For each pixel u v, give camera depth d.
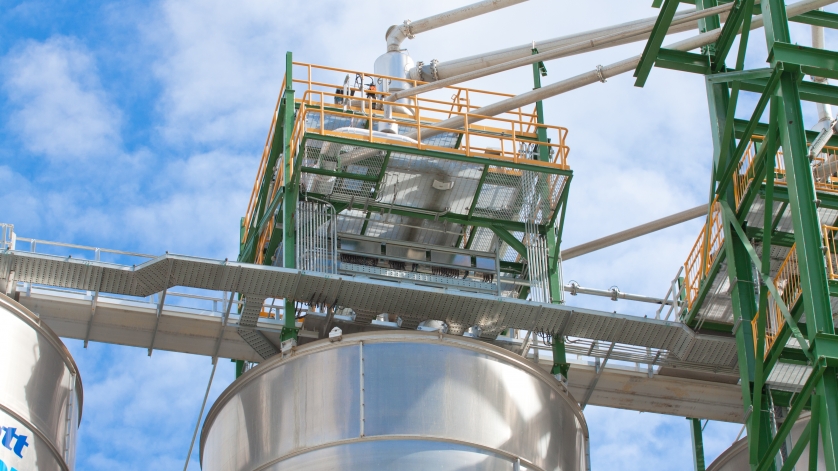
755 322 26.58
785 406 29.62
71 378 27.38
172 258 27.22
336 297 27.91
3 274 27.50
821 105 34.06
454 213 31.45
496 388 26.25
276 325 28.84
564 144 31.61
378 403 25.42
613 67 30.77
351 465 24.72
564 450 26.75
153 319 29.05
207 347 29.73
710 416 32.38
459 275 31.91
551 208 31.44
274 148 31.62
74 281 27.78
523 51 35.94
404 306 28.20
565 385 28.02
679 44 28.86
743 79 25.78
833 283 24.64
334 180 30.28
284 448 25.39
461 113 31.69
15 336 26.12
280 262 31.09
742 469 30.59
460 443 25.19
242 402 26.75
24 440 25.16
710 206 28.12
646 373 31.11
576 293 33.72
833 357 22.36
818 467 28.17
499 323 28.84
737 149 27.03
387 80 35.06
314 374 26.06
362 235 31.45
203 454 27.80
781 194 27.59
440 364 26.09
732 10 28.33
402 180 30.59
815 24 29.58
